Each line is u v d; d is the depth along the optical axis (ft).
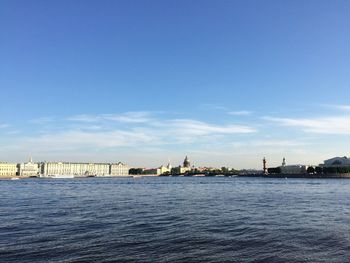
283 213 224.53
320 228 164.35
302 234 149.38
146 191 513.45
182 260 109.19
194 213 223.92
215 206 272.31
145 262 106.73
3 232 153.17
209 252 118.83
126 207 263.49
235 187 653.71
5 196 395.96
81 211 234.38
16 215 212.43
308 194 428.56
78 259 109.29
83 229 160.86
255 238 141.28
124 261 107.65
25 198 363.15
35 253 116.26
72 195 415.64
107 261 107.45
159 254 115.96
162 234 149.18
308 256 113.09
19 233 150.82
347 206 271.90
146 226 169.68
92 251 119.24
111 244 129.90
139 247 125.39
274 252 118.62
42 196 396.37
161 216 208.13
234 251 120.16
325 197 374.43
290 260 108.68
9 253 116.37
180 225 173.37
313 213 224.33
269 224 177.37
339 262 106.32
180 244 130.41
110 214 217.56
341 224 176.65
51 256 112.68
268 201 322.34
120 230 158.61
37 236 144.15
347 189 557.33
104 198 363.76
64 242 132.87
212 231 156.66
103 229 161.07
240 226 170.50
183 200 335.26
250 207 264.52
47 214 217.56
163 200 335.06
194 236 145.07
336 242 132.87
